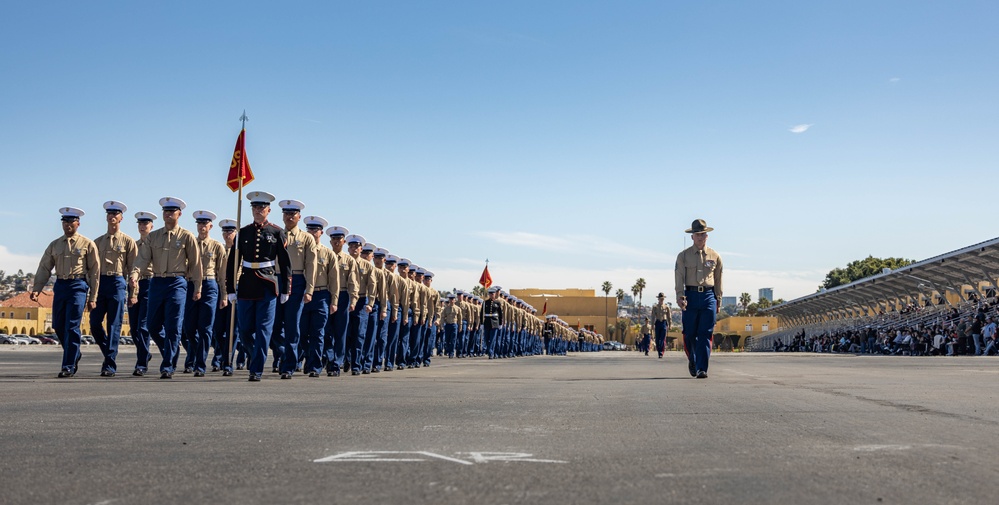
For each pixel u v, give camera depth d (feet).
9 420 20.88
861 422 20.80
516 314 132.05
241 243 40.19
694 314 43.52
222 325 52.75
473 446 16.71
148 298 42.52
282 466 14.38
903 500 11.75
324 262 45.39
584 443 17.12
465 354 111.04
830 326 233.14
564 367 64.95
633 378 43.19
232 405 25.26
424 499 11.76
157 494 12.13
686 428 19.60
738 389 32.94
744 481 13.05
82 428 19.38
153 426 19.85
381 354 56.18
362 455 15.53
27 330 330.95
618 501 11.64
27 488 12.56
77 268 41.96
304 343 47.96
